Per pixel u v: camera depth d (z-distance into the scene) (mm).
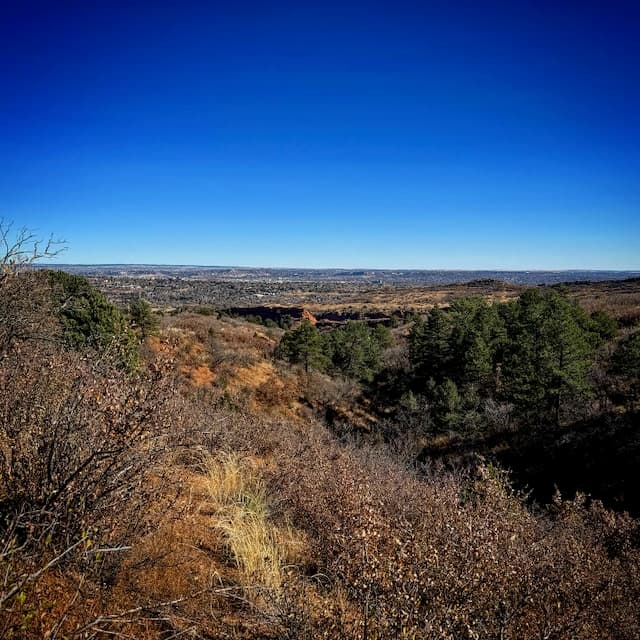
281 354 35688
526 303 35562
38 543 2639
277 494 5715
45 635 2203
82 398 3318
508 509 5496
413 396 30859
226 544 4078
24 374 3645
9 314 5258
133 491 3361
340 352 39906
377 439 28469
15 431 3207
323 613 2986
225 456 6258
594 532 8289
